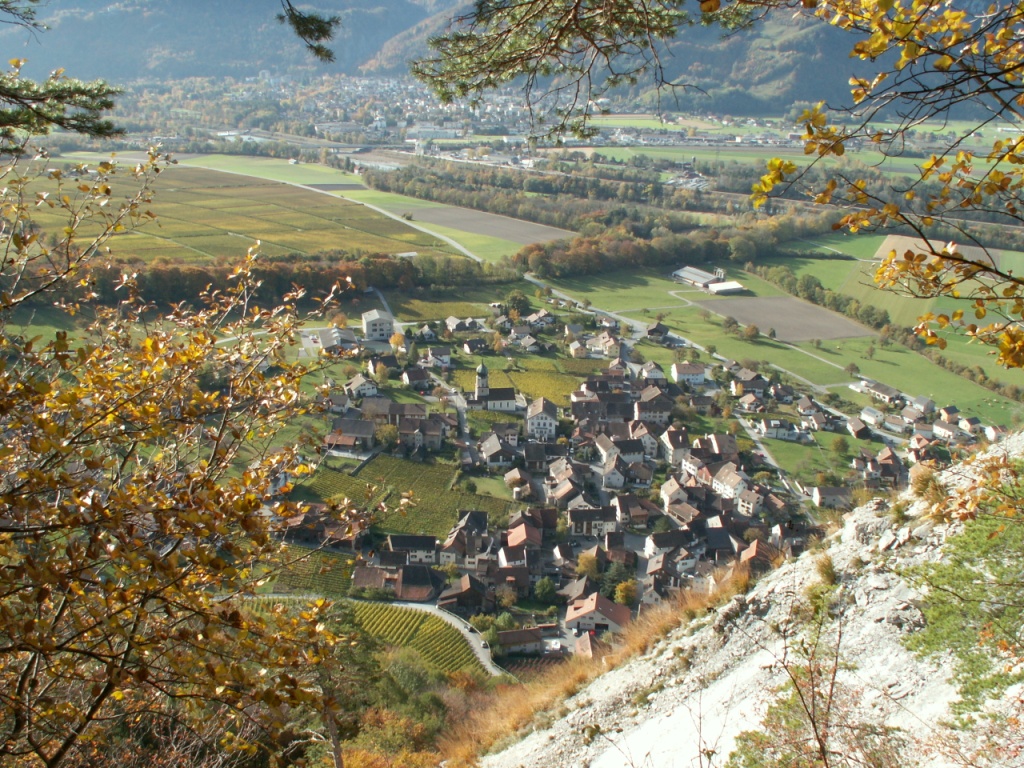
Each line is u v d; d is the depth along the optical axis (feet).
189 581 32.04
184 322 43.68
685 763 49.93
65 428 28.60
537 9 52.16
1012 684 41.70
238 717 38.52
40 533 26.84
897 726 43.57
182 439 39.40
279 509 34.12
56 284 38.42
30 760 36.99
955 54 23.26
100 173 40.06
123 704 39.37
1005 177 23.75
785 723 46.88
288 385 41.52
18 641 26.63
